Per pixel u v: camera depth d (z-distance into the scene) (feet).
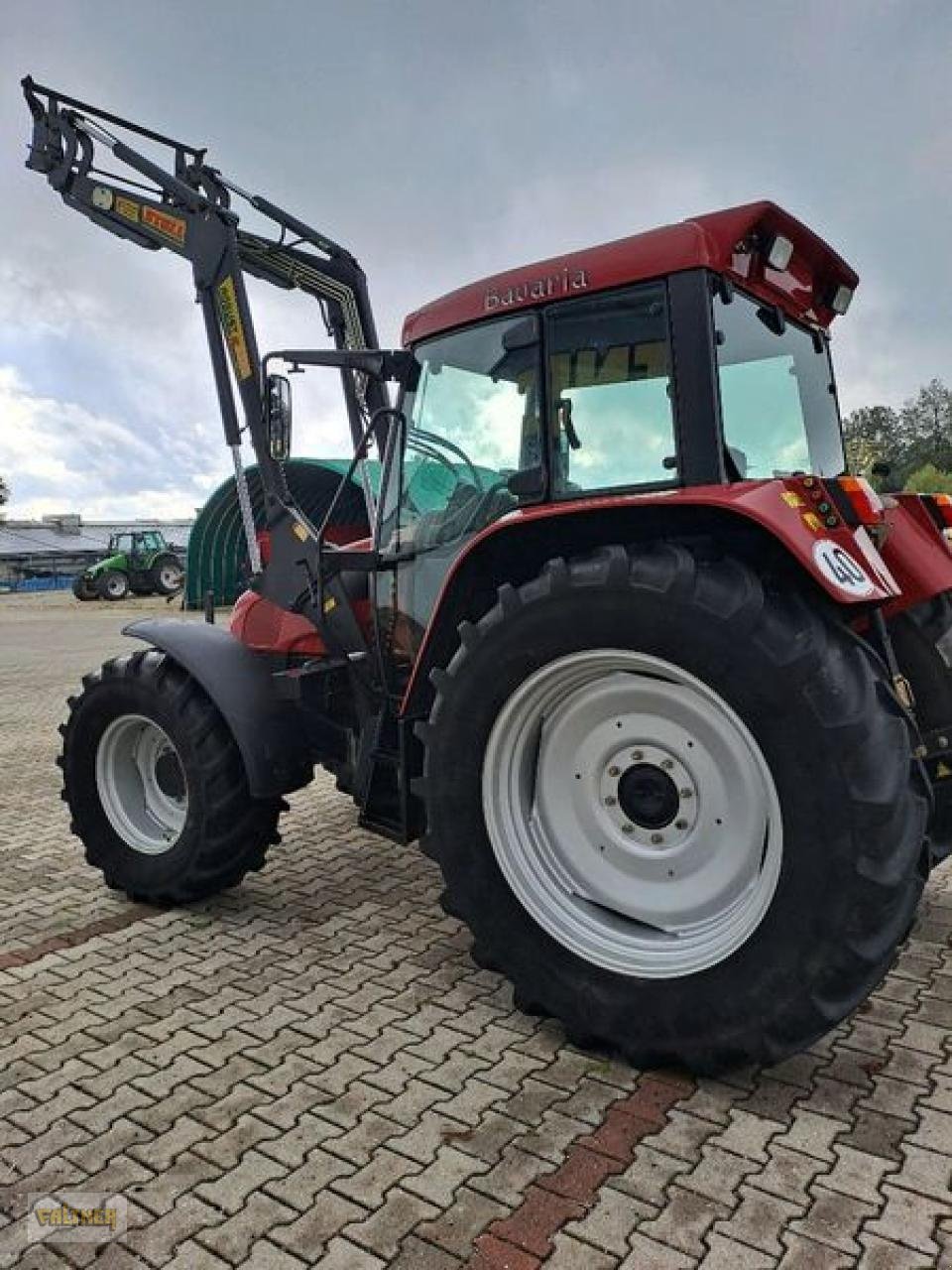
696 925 8.57
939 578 10.64
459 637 9.81
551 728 9.16
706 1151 7.25
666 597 7.83
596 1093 8.09
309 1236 6.50
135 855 13.01
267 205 14.06
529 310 9.78
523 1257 6.24
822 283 11.02
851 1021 9.12
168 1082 8.47
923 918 11.57
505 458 10.27
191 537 62.95
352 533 15.05
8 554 193.26
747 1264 6.12
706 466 8.63
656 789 8.72
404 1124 7.73
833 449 11.71
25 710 31.86
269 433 12.12
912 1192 6.73
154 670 12.66
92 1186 7.11
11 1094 8.36
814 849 7.41
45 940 11.95
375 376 11.35
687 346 8.73
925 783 8.09
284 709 12.45
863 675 7.59
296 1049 9.00
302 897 13.21
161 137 13.58
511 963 9.07
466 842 9.18
